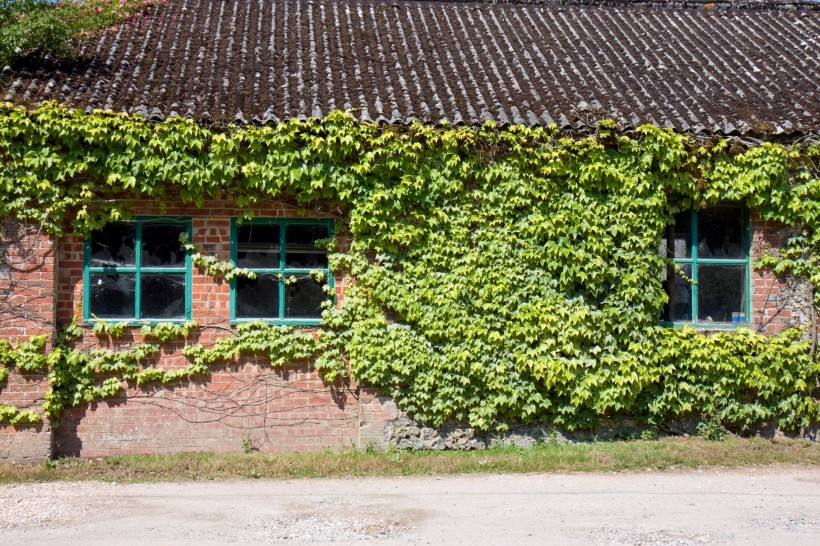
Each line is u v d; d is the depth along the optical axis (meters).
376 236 9.41
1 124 8.68
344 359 9.55
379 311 9.50
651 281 9.79
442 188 9.45
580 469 8.74
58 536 6.52
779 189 9.91
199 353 9.32
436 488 8.05
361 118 9.35
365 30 12.30
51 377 8.91
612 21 13.39
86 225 9.12
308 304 9.64
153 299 9.41
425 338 9.52
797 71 11.62
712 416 10.02
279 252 9.60
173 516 7.07
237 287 9.53
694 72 11.53
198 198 9.22
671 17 13.70
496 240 9.55
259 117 9.25
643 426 9.96
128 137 8.90
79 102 9.13
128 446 9.24
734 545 6.34
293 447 9.48
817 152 9.82
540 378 9.59
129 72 10.19
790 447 9.56
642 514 7.18
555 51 12.05
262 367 9.48
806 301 10.15
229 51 11.13
